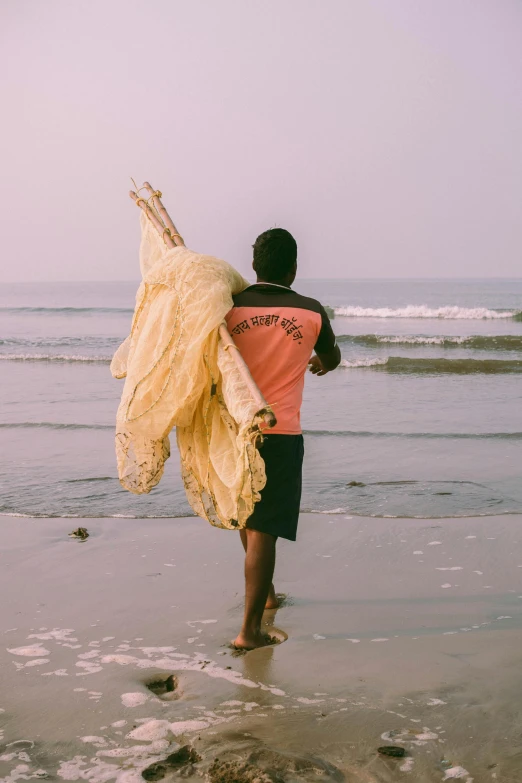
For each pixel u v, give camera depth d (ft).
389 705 8.14
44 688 8.73
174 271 9.73
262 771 6.84
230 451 9.47
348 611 11.15
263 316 9.93
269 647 9.87
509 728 7.57
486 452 22.79
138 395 9.76
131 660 9.52
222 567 13.16
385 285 410.52
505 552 13.78
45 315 124.77
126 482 10.11
